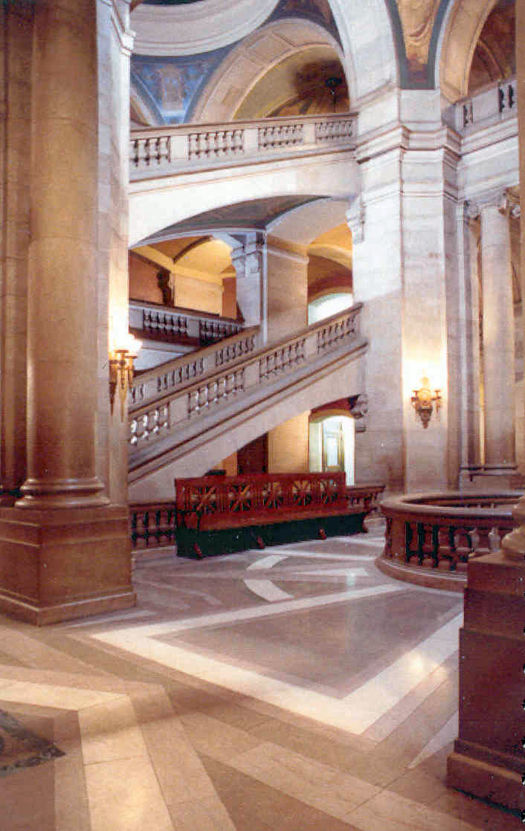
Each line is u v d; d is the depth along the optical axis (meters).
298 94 21.31
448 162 14.80
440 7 14.60
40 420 6.00
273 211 17.58
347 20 15.35
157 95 19.83
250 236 18.66
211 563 8.99
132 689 3.97
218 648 4.86
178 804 2.62
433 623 5.55
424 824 2.47
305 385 13.78
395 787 2.77
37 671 4.33
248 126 13.84
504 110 14.38
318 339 14.60
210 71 19.38
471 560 2.90
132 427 11.27
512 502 10.41
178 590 7.11
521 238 3.00
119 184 8.94
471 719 2.77
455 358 14.77
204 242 21.92
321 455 22.05
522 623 2.69
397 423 14.45
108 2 8.20
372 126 15.09
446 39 14.87
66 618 5.73
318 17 16.67
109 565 6.16
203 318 18.75
